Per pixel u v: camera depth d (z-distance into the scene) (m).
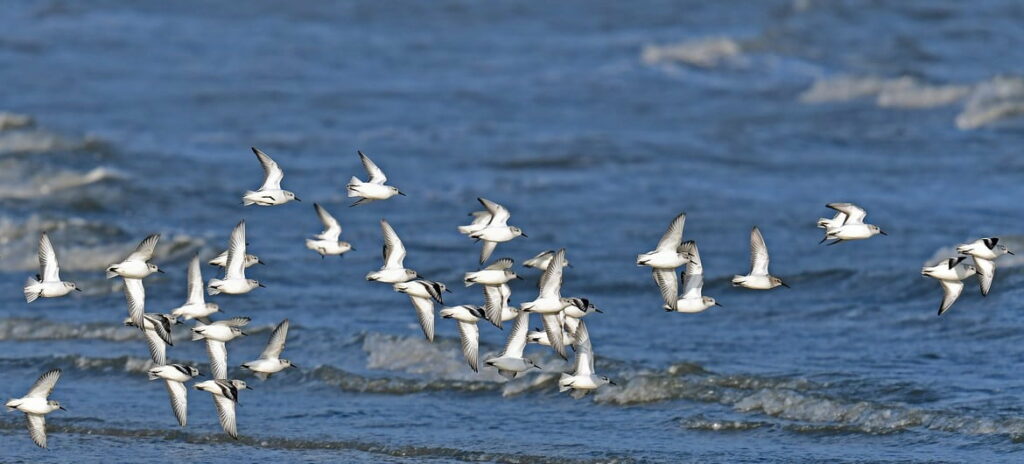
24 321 28.89
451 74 62.03
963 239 34.00
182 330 28.31
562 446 21.12
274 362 20.25
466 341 20.80
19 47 69.50
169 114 54.31
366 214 38.50
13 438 22.20
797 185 40.88
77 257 33.94
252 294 30.83
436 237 35.97
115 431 22.42
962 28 64.44
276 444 21.66
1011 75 53.84
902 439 20.95
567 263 20.78
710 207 38.62
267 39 72.19
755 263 20.44
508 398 23.83
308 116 53.62
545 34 71.50
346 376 24.94
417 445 21.34
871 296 29.78
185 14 79.56
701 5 77.06
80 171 41.34
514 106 54.53
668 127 49.69
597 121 51.09
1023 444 20.33
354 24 76.00
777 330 27.61
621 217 37.88
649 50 62.88
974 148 44.50
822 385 23.59
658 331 27.73
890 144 45.66
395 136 49.44
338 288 31.41
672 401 23.19
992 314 27.61
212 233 36.44
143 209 38.84
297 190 41.38
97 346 27.56
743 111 51.91
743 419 22.08
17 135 44.47
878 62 59.00
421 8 79.75
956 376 23.83
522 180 42.44
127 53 68.50
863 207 37.75
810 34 64.25
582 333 20.27
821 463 19.95
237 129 51.25
